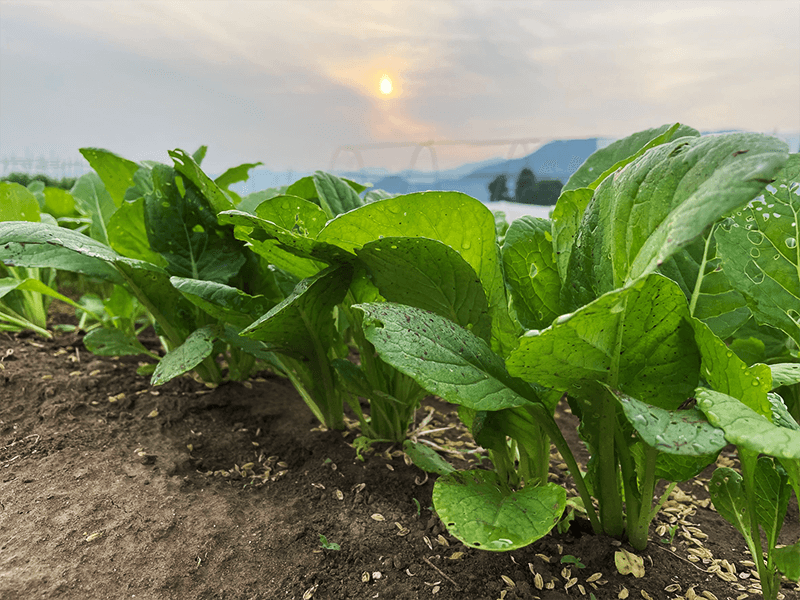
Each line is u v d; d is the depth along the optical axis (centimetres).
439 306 42
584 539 41
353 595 37
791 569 32
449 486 37
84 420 55
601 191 36
